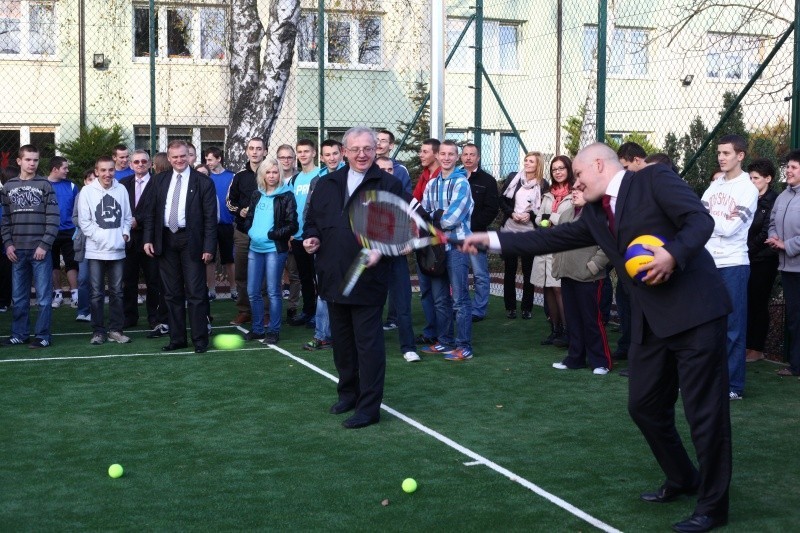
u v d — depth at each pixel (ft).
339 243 21.24
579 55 68.54
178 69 65.77
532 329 36.11
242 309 36.60
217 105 66.80
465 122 68.13
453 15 67.31
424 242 18.22
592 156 15.37
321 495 16.74
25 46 63.31
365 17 66.90
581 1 68.18
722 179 24.61
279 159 35.42
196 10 65.77
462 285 29.58
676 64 67.72
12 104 63.21
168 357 29.89
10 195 31.37
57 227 31.71
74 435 20.83
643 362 15.43
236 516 15.66
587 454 19.34
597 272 27.17
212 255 30.63
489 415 22.67
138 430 21.25
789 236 27.09
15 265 31.76
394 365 28.91
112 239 32.01
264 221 31.86
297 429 21.34
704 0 48.93
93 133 59.82
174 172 30.53
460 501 16.40
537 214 35.35
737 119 47.16
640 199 14.94
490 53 68.13
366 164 21.54
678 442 15.99
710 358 14.65
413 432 21.08
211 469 18.31
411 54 68.59
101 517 15.62
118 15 64.54
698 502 15.25
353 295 21.26
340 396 23.03
